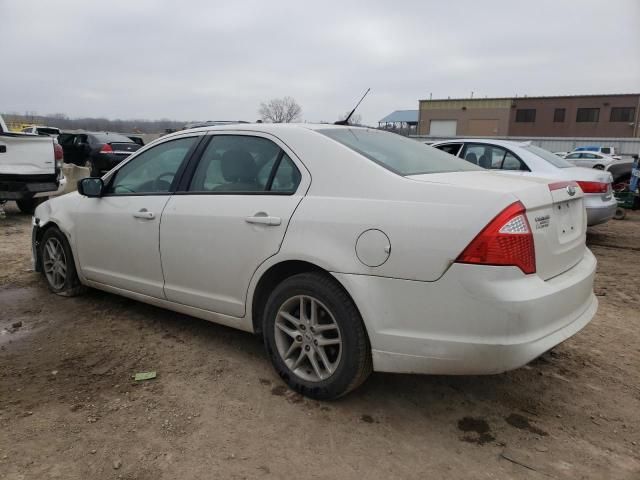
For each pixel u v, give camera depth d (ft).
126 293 13.56
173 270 12.01
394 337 8.71
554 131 187.32
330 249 9.22
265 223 10.12
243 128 11.54
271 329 10.37
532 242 8.26
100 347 12.23
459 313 8.18
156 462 8.14
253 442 8.70
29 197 29.17
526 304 7.96
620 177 39.29
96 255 14.06
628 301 16.60
